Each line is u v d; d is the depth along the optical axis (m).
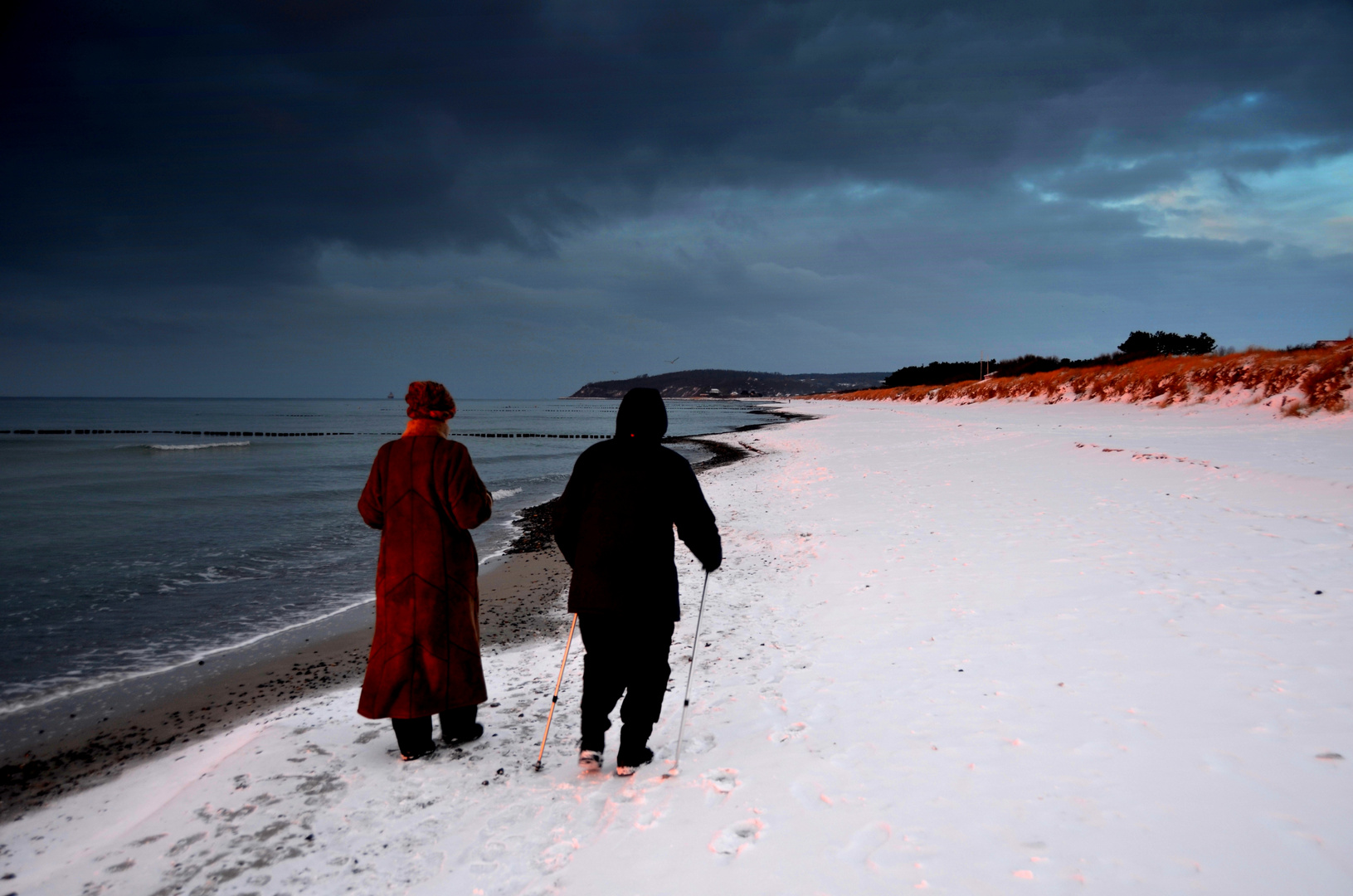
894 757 3.19
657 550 3.13
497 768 3.43
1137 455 12.74
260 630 7.21
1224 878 2.14
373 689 3.42
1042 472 12.76
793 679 4.46
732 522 11.01
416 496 3.46
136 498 17.86
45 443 44.00
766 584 7.32
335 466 27.44
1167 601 5.16
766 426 50.34
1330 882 2.07
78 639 6.91
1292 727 3.08
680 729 3.28
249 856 2.70
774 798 2.90
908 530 9.13
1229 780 2.70
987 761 3.06
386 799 3.12
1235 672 3.75
